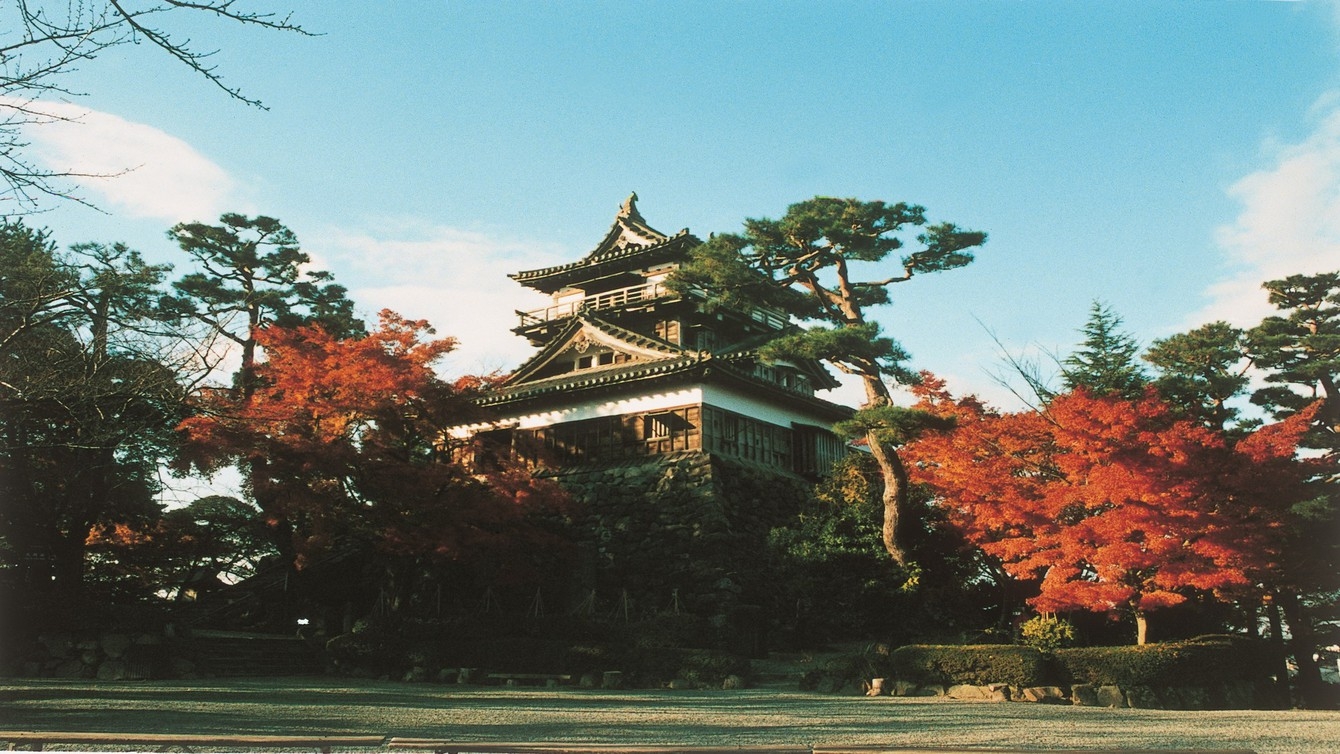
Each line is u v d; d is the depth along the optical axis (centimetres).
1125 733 1357
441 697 2041
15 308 1695
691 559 3372
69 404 1742
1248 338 3603
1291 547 2756
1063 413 2309
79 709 1503
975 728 1424
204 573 4228
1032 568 2441
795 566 3259
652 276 4794
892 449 3038
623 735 1253
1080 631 2736
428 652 2850
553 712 1659
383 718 1480
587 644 2719
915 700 2094
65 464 2666
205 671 2638
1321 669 3644
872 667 2356
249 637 3089
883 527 3166
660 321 4553
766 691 2364
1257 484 2191
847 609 3092
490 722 1437
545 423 4059
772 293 3262
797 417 4228
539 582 3525
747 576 3384
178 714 1452
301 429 2933
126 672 2420
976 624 3167
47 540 2748
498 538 3128
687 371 3622
